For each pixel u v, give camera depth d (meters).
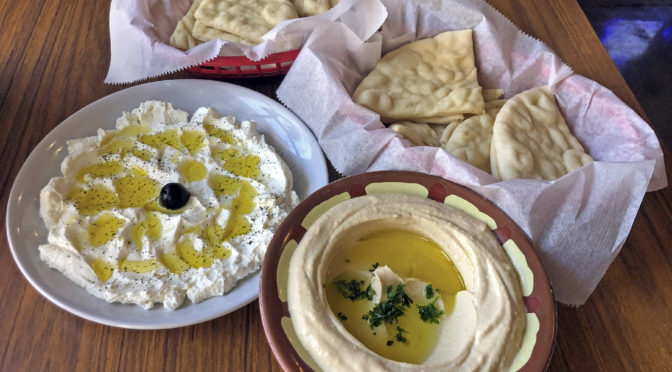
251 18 1.43
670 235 1.18
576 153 1.21
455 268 0.99
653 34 3.03
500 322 0.87
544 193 1.02
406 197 1.03
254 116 1.34
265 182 1.22
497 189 1.02
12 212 1.08
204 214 1.14
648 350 1.02
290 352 0.84
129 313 0.98
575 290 1.03
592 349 1.01
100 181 1.18
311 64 1.25
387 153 1.15
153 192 1.19
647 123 1.22
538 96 1.30
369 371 0.82
